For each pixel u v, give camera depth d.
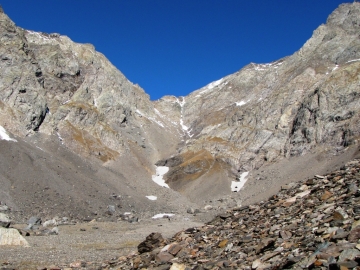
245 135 166.38
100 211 98.56
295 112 156.88
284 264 12.77
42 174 105.44
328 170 106.94
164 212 110.56
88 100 174.88
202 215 99.75
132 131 188.88
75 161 130.75
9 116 128.25
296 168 124.50
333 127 131.25
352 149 113.19
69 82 172.88
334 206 18.23
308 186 26.03
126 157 160.00
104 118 172.75
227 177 144.00
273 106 167.38
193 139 198.38
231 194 128.25
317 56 186.00
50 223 71.31
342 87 139.88
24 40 158.38
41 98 142.25
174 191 141.00
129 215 98.88
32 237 53.16
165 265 19.73
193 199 132.88
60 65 173.38
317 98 145.12
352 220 14.70
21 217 78.62
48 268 28.08
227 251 18.52
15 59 144.00
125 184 133.38
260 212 24.69
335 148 122.62
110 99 187.12
